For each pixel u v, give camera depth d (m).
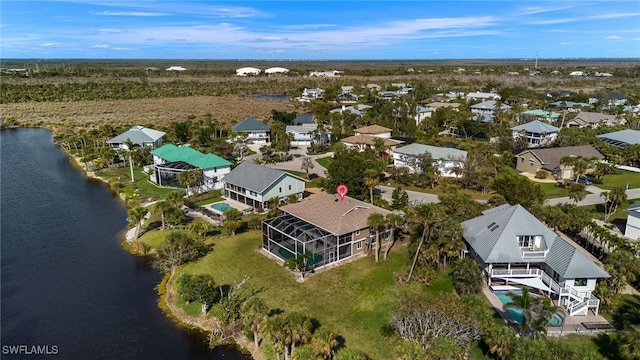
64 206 76.69
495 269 45.34
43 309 46.09
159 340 41.12
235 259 53.41
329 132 126.50
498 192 67.69
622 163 96.44
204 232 59.72
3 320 44.19
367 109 160.62
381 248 56.31
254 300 39.28
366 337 38.59
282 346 35.09
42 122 151.12
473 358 35.06
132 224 67.38
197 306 45.50
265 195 70.31
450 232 47.09
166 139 122.19
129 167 100.38
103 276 52.91
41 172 97.62
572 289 40.62
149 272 53.94
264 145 116.81
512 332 32.59
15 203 77.94
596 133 114.88
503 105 163.25
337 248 51.69
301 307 43.22
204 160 83.44
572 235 58.28
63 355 39.25
